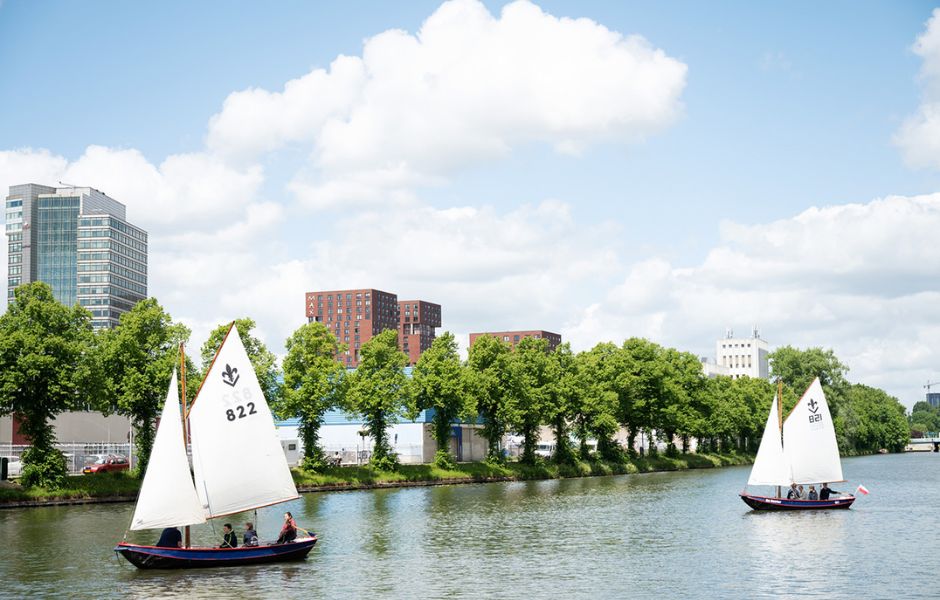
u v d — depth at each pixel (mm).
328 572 55219
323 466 116062
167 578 53000
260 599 47750
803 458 92250
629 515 85875
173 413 55656
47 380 90312
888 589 50219
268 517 83312
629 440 174750
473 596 48656
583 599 47875
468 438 162500
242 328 107250
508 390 139125
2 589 50000
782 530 74875
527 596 48625
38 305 92250
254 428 58781
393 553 62438
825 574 54625
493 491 114375
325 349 115125
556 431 152750
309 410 113125
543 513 87125
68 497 92438
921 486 129250
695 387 191000
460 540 68625
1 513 84188
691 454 191000
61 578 52969
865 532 73500
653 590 50062
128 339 98500
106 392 94625
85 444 125750
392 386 124500
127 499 96375
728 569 56375
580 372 156875
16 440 120812
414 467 128625
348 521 80375
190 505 55906
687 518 83188
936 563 58375
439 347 132750
